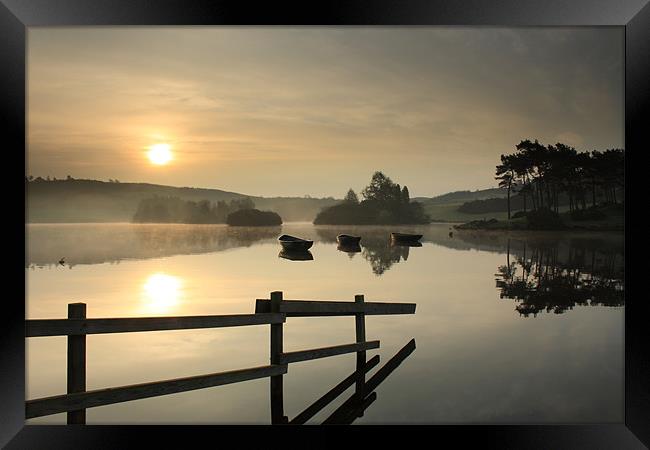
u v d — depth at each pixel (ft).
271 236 199.52
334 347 29.27
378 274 98.48
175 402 29.53
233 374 23.38
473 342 46.83
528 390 33.06
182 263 120.16
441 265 108.68
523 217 171.42
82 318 19.69
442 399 30.01
